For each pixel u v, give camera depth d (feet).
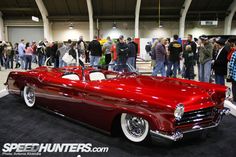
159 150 9.43
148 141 9.55
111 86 10.32
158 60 24.40
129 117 9.85
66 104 11.98
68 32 70.85
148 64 40.91
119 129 10.64
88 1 57.77
